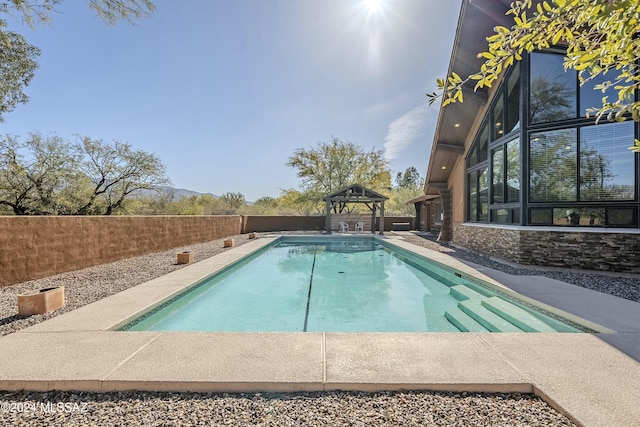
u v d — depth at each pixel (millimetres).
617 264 6645
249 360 2842
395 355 2943
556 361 2799
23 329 3656
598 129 6941
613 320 3861
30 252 6398
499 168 9508
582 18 1598
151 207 21922
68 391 2486
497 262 8320
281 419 2139
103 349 3086
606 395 2281
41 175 15422
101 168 17875
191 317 5551
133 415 2189
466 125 11555
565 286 5566
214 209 27438
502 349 3059
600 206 6930
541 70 7637
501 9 7426
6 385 2494
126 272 7266
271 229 22703
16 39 8344
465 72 9555
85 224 7852
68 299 5004
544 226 7602
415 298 6703
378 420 2121
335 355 2947
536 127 7680
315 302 6438
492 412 2193
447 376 2551
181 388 2479
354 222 23062
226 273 8250
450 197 14328
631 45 1517
